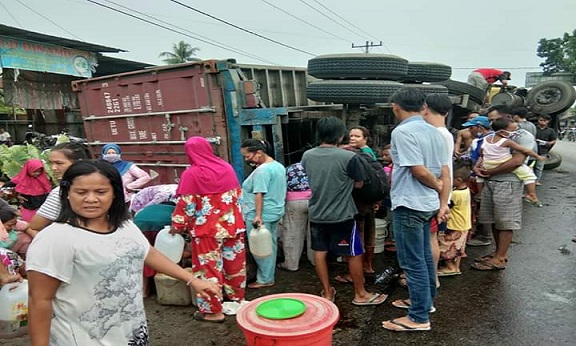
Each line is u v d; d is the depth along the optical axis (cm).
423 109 369
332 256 539
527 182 461
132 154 594
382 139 754
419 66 763
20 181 500
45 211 311
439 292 438
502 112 561
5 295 360
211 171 388
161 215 445
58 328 196
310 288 466
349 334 366
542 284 450
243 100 498
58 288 194
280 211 468
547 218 717
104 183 195
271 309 238
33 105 1480
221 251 402
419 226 351
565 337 348
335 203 391
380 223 553
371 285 465
